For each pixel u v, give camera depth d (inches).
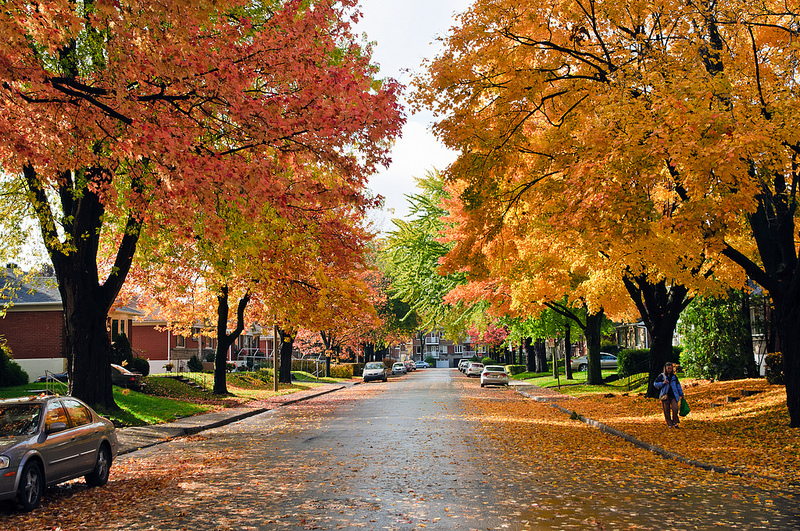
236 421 912.3
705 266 812.6
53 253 800.9
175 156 435.8
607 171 479.8
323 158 495.2
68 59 589.9
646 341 2159.2
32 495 362.0
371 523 311.4
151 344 2146.9
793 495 367.9
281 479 433.4
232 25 505.4
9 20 384.8
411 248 1621.6
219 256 799.7
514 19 601.6
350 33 565.9
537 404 1091.3
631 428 669.3
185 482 434.3
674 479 419.5
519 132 636.7
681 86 476.4
